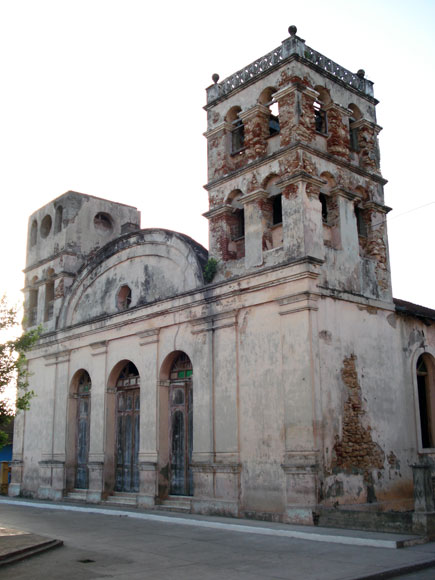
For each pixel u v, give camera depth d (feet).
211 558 34.14
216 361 56.95
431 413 61.41
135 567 31.96
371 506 49.80
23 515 59.31
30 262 91.81
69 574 30.42
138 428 68.03
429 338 62.54
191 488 59.67
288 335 50.42
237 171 58.65
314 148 54.70
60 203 87.51
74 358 78.33
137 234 70.95
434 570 31.24
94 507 64.80
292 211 52.60
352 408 51.19
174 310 62.69
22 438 86.07
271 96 59.57
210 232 60.90
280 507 48.60
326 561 32.35
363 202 60.39
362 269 56.70
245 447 52.65
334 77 59.72
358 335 53.93
